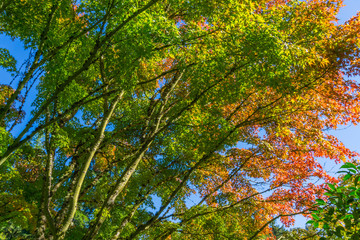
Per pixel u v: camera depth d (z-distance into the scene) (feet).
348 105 22.56
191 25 18.38
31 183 27.58
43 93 18.98
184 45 17.84
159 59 18.42
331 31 21.20
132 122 27.48
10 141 19.24
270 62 17.47
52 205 26.22
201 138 21.27
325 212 10.06
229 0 15.78
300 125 23.79
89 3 15.53
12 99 16.12
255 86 20.85
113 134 25.34
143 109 28.50
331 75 21.65
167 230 23.45
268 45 16.85
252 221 27.45
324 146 23.21
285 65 17.71
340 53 21.31
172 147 27.45
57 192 25.23
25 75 16.05
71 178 25.14
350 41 21.24
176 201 28.12
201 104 21.39
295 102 22.41
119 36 15.23
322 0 20.49
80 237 25.34
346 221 9.00
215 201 28.58
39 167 27.20
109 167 24.29
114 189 20.38
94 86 23.45
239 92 20.76
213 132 20.71
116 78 16.20
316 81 22.00
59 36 16.61
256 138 25.40
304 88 21.93
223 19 16.72
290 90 20.10
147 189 26.89
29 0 16.05
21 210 23.94
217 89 20.57
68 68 17.70
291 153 24.97
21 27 17.02
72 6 18.02
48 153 19.88
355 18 22.45
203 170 28.76
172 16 20.95
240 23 16.99
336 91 22.38
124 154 27.35
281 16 19.71
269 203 26.61
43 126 15.33
